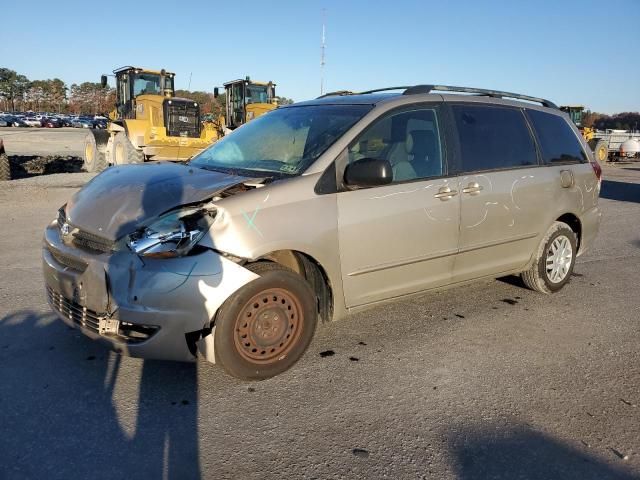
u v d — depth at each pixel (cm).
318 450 286
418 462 279
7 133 4647
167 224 329
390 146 415
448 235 436
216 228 330
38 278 557
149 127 1723
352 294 394
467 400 342
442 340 433
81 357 381
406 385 358
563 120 562
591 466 280
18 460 270
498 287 573
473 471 273
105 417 310
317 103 475
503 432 308
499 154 481
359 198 386
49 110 11775
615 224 990
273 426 307
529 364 395
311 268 388
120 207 350
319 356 398
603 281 607
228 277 327
